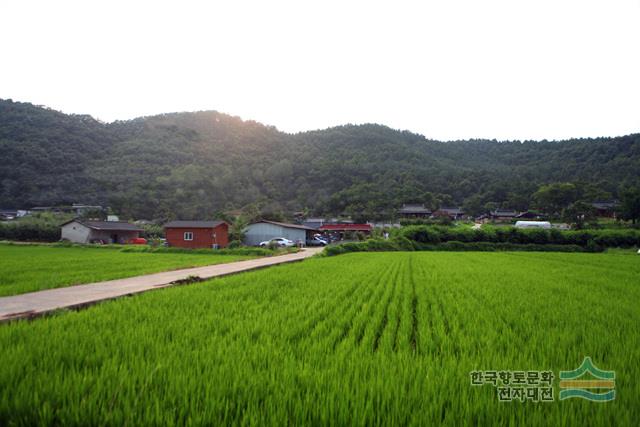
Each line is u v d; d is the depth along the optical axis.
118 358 4.27
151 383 3.51
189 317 6.59
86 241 46.41
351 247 37.88
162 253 30.81
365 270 16.56
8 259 21.45
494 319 6.85
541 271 16.83
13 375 3.63
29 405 3.05
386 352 4.80
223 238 43.53
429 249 44.53
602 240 43.91
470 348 4.98
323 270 16.31
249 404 3.07
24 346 4.47
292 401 3.20
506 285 11.84
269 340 5.03
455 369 4.12
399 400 3.29
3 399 3.04
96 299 8.31
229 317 6.66
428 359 4.45
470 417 3.05
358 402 3.15
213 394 3.32
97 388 3.36
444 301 8.79
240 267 17.44
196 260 22.16
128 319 6.38
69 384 3.37
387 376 3.80
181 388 3.39
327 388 3.50
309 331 5.92
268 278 12.98
